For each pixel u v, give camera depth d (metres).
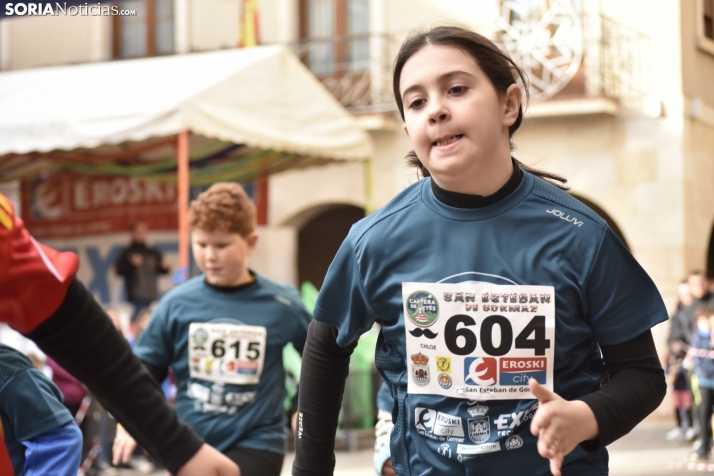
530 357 2.61
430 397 2.70
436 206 2.69
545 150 17.89
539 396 2.29
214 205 5.15
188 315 5.22
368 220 2.79
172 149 14.86
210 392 5.16
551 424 2.28
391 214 2.75
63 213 18.47
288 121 12.44
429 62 2.57
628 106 17.62
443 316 2.65
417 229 2.70
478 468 2.66
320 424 2.97
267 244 19.31
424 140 2.59
